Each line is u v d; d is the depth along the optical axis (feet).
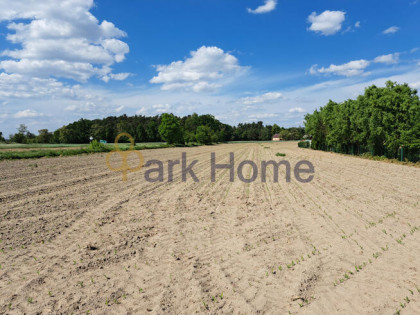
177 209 29.84
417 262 16.90
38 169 60.34
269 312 12.64
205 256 18.58
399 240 20.25
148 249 19.75
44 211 28.78
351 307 12.80
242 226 24.43
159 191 38.91
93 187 41.63
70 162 75.00
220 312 12.67
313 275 15.74
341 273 15.96
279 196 35.50
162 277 15.90
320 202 32.07
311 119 162.91
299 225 24.36
